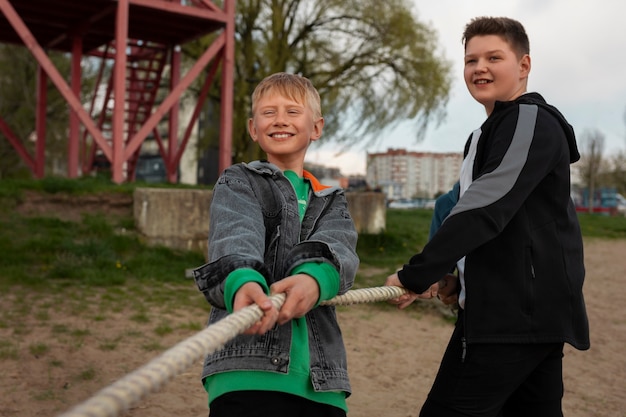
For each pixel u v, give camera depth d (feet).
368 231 44.32
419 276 7.13
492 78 8.41
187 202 35.53
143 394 3.05
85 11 49.03
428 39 80.84
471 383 7.46
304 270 5.98
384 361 20.02
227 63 48.73
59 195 36.50
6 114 100.53
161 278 29.45
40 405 14.05
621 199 160.97
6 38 57.00
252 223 6.55
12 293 24.47
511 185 7.19
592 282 36.40
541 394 7.94
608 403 17.04
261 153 83.30
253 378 6.33
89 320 21.45
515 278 7.34
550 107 7.82
